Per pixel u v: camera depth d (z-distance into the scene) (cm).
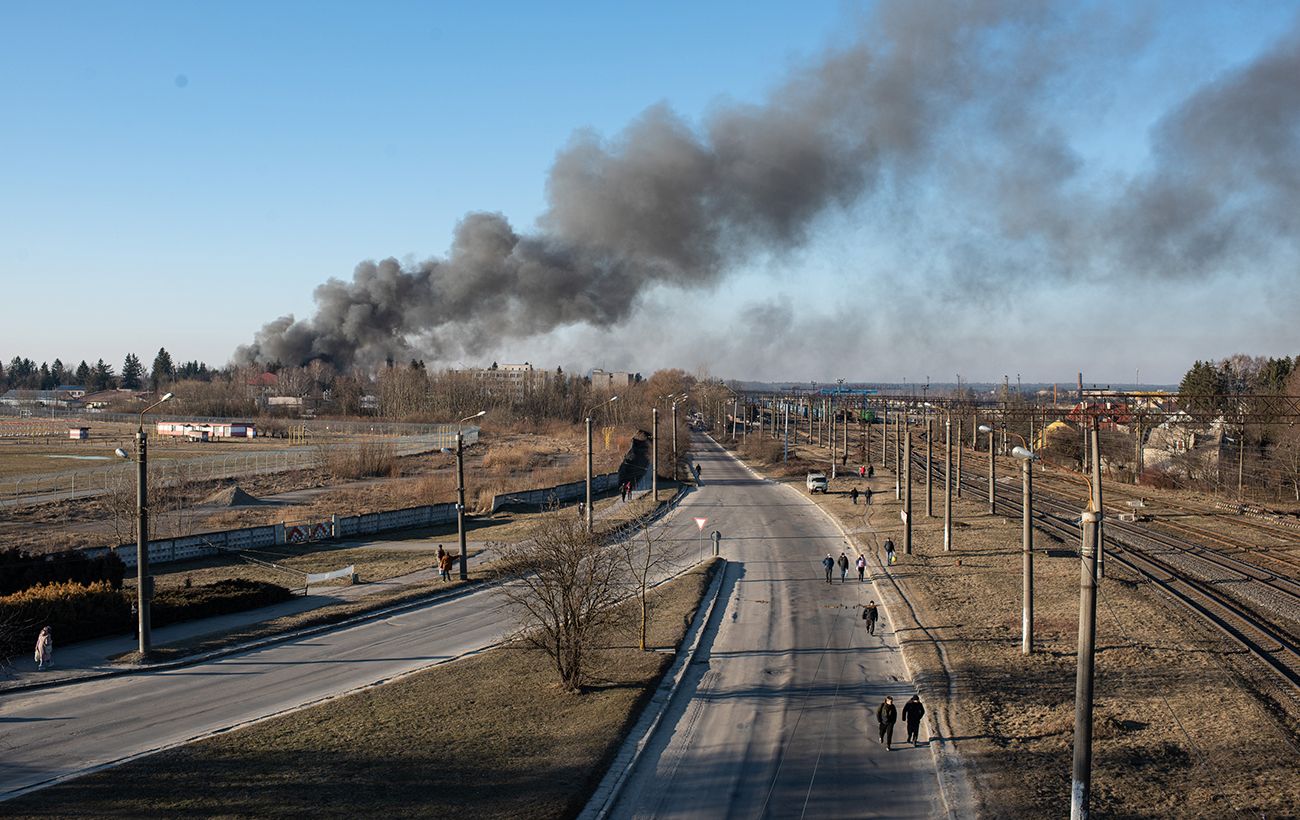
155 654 3356
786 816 2188
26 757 2433
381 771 2336
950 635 3794
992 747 2561
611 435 14462
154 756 2427
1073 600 4381
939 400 11056
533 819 2062
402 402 17700
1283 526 6862
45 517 6656
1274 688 3058
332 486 8962
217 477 8931
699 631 3966
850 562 5691
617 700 2933
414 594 4481
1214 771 2348
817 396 17188
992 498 7600
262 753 2453
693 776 2431
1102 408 6562
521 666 3331
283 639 3719
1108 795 2209
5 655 3247
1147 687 3047
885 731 2634
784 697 3088
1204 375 11719
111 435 14725
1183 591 4591
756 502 8888
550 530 3784
